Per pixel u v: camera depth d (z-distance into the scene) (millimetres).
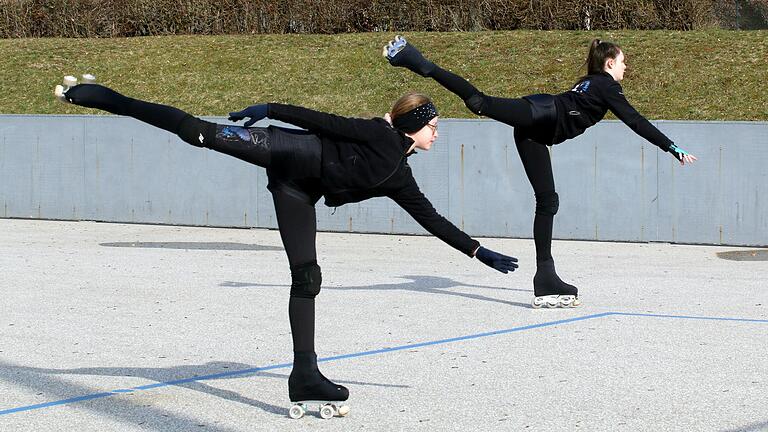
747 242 13664
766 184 13539
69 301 9242
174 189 16203
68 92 5020
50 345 7371
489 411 5562
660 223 14016
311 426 5301
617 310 8766
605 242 14188
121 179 16500
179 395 5938
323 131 5262
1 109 19922
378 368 6590
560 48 19719
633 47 19234
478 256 5637
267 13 23234
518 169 14531
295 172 5301
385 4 22406
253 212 15797
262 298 9414
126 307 8930
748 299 9344
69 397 5902
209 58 21375
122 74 21031
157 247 13445
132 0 24156
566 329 7883
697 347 7203
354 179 5309
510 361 6781
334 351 7117
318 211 15531
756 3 25875
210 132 5141
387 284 10281
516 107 7832
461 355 6973
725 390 5996
